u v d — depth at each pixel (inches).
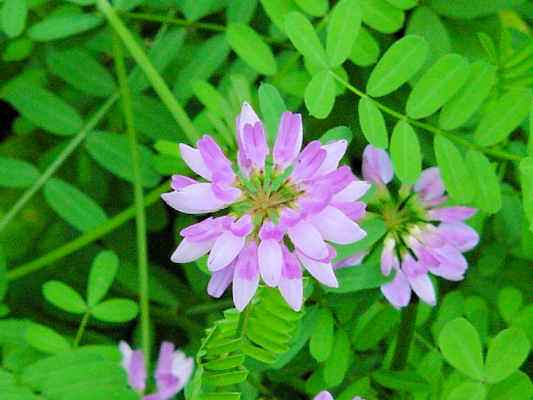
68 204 13.2
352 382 11.7
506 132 11.4
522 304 12.7
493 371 10.6
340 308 11.4
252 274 10.2
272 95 11.0
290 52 13.0
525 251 12.5
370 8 12.3
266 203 10.3
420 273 11.5
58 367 10.2
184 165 12.8
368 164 11.6
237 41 12.6
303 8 12.3
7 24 12.8
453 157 11.4
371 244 11.0
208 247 10.3
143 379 11.6
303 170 10.3
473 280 13.0
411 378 11.7
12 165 13.2
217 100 12.3
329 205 10.1
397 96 12.5
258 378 11.9
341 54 11.3
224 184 10.1
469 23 12.9
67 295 12.1
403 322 11.8
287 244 10.5
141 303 12.4
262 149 10.2
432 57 12.5
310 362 11.9
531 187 10.9
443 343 10.7
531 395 10.7
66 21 12.9
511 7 12.6
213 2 13.2
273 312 10.5
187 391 10.6
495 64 12.2
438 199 11.6
